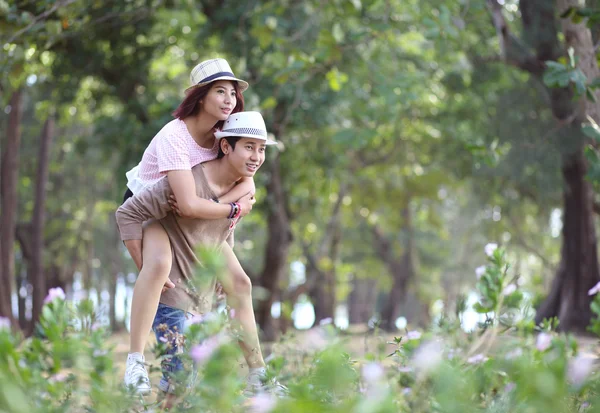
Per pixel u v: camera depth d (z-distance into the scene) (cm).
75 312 368
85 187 3375
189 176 473
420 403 319
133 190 490
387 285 4259
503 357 338
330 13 1473
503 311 492
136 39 1869
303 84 1780
